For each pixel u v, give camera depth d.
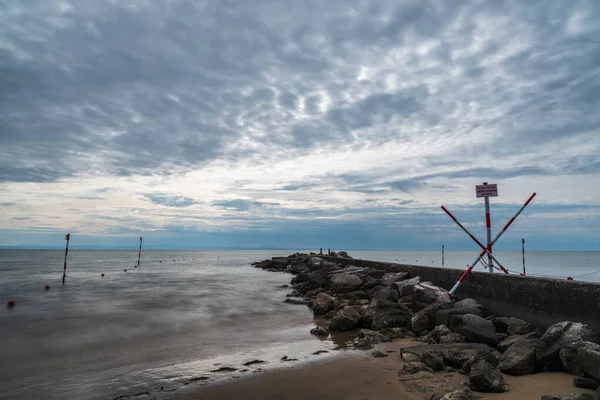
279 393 5.50
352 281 16.62
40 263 49.72
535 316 7.62
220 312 12.89
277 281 25.02
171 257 80.69
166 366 6.93
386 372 6.33
